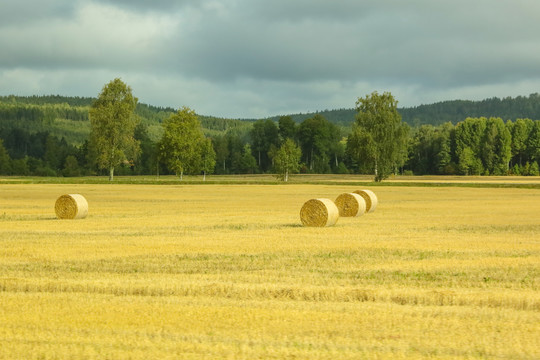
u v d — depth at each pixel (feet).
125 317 56.29
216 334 51.29
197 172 542.57
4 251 98.02
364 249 100.27
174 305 60.90
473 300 62.64
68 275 77.25
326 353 46.83
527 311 59.11
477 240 113.19
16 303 61.46
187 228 136.67
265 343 49.03
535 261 88.07
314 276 76.43
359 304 61.57
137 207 211.41
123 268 82.48
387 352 47.06
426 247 102.73
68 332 51.83
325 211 138.62
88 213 183.32
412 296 63.57
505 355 46.50
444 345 48.60
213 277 75.46
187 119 535.19
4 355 46.42
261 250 99.19
